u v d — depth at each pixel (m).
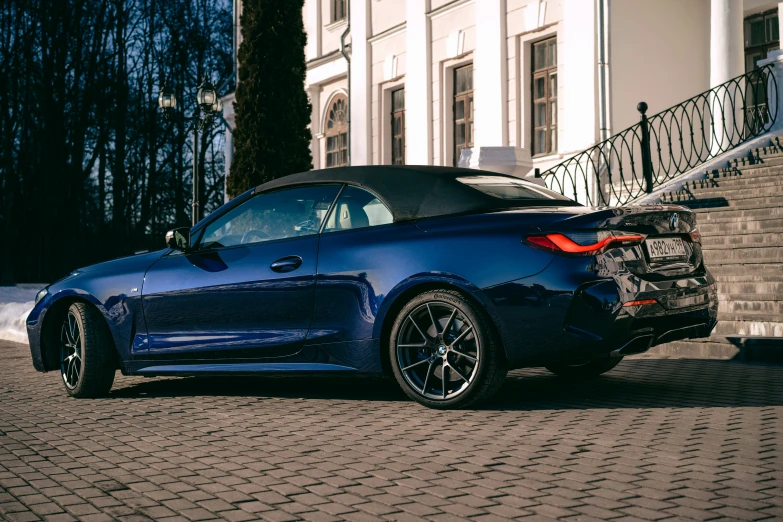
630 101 14.12
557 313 4.84
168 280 5.98
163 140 38.97
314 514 3.15
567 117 14.69
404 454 4.06
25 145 34.19
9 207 33.84
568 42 14.66
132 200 38.84
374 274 5.28
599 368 6.28
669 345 7.84
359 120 20.62
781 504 3.14
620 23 14.06
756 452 3.96
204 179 41.59
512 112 16.30
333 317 5.41
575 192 12.29
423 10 18.48
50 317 6.44
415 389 5.22
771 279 8.70
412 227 5.32
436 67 18.33
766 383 6.01
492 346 5.02
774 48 14.25
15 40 33.38
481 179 5.61
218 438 4.54
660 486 3.41
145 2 37.31
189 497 3.42
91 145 36.75
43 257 34.12
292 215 5.77
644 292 4.95
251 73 15.65
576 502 3.22
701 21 14.86
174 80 39.12
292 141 15.73
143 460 4.07
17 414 5.49
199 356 5.85
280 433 4.63
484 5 16.83
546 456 3.96
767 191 10.20
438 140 18.31
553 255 4.89
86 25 34.31
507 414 5.00
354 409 5.32
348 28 20.83
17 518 3.19
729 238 9.66
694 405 5.18
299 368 5.52
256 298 5.65
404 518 3.08
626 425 4.62
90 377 6.09
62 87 33.78
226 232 5.98
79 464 4.03
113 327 6.12
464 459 3.93
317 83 22.70
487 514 3.10
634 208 5.11
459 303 5.05
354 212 5.55
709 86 14.88
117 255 36.66
